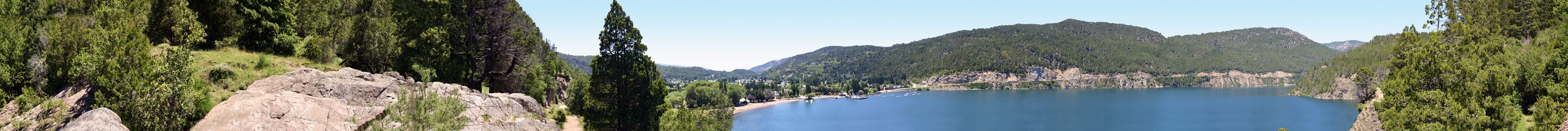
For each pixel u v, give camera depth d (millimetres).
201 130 31453
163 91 32062
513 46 68250
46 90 36594
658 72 63094
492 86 69750
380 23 61312
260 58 50562
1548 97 52812
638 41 61844
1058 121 178000
